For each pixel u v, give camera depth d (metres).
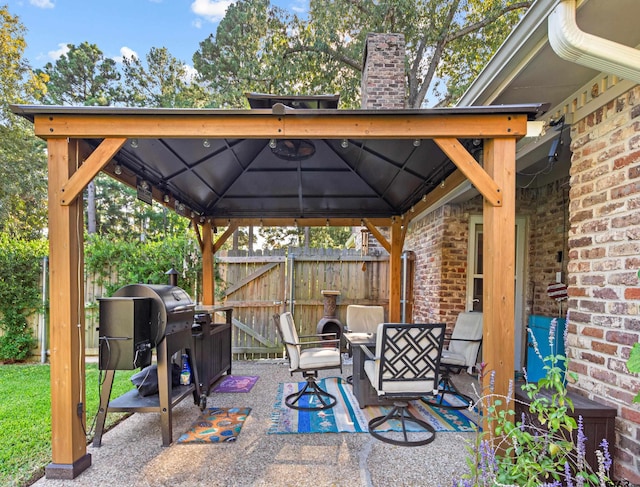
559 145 3.10
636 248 2.24
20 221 10.74
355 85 9.73
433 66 9.69
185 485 2.35
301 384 4.59
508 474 1.65
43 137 2.53
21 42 9.12
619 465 2.29
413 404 3.87
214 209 5.93
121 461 2.65
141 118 2.54
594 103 2.62
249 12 9.36
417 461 2.65
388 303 6.54
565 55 2.05
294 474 2.48
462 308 5.40
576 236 2.77
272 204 5.78
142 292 2.97
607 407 2.35
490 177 2.52
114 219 16.48
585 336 2.63
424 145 3.43
